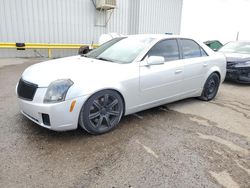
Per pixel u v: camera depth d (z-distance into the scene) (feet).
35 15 37.60
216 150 10.07
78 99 9.75
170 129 11.98
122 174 8.11
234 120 13.80
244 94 20.59
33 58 37.37
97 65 11.54
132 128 11.85
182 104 16.33
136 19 50.06
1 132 10.68
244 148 10.39
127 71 11.49
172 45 14.17
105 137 10.73
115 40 15.15
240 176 8.33
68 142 10.08
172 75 13.56
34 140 10.11
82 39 43.50
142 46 13.01
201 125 12.73
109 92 10.79
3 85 19.57
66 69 10.84
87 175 7.98
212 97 17.75
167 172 8.34
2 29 35.17
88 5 42.78
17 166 8.28
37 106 9.61
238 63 23.73
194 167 8.72
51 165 8.43
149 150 9.78
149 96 12.62
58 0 39.27
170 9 55.36
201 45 16.31
